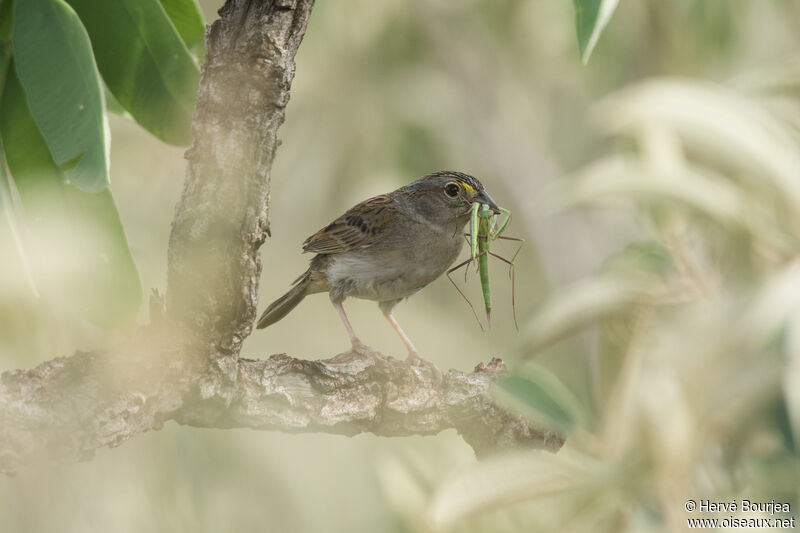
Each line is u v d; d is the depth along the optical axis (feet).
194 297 19.75
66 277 19.45
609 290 27.89
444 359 54.80
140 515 33.88
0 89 19.36
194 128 19.60
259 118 19.52
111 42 20.27
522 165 65.51
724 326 24.73
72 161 19.11
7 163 19.44
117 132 49.37
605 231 65.31
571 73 62.18
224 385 20.33
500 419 24.79
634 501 24.66
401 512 32.73
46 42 17.43
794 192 25.52
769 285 24.52
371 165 58.59
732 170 27.17
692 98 26.12
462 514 23.30
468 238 34.68
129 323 19.83
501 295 63.93
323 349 51.96
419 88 61.11
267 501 35.53
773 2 51.42
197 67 20.58
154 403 19.44
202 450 35.78
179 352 19.72
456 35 63.46
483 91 64.44
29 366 22.86
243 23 19.35
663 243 28.71
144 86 20.81
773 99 28.84
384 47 60.90
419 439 34.50
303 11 19.60
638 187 26.12
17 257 17.83
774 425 24.73
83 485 33.47
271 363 21.74
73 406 18.42
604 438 25.58
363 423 22.91
